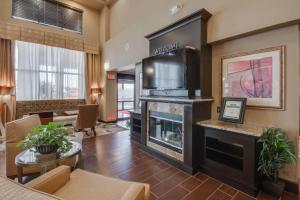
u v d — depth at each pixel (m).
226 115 2.62
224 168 2.40
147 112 3.59
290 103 2.18
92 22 6.86
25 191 0.73
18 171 1.95
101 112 6.98
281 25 2.17
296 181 2.15
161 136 3.41
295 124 2.14
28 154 2.09
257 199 2.05
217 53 2.95
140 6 5.19
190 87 2.86
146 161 3.15
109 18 6.76
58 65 6.03
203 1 2.97
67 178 1.53
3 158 3.20
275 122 2.30
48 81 5.82
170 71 3.11
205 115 2.89
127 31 5.39
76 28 6.52
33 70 5.53
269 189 2.12
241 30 2.46
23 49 5.34
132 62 5.16
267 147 1.99
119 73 7.32
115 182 1.54
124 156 3.38
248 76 2.55
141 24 4.75
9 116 4.92
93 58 6.81
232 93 2.74
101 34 6.95
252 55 2.51
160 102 3.27
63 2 6.12
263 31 2.37
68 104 6.22
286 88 2.21
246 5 2.41
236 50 2.70
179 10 3.45
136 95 5.21
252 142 2.10
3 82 4.92
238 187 2.26
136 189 1.22
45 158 1.90
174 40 3.32
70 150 2.17
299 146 2.09
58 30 6.07
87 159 3.23
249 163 2.13
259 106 2.44
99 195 1.35
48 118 5.02
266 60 2.37
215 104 2.96
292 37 2.16
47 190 1.32
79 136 4.01
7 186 0.75
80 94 6.56
